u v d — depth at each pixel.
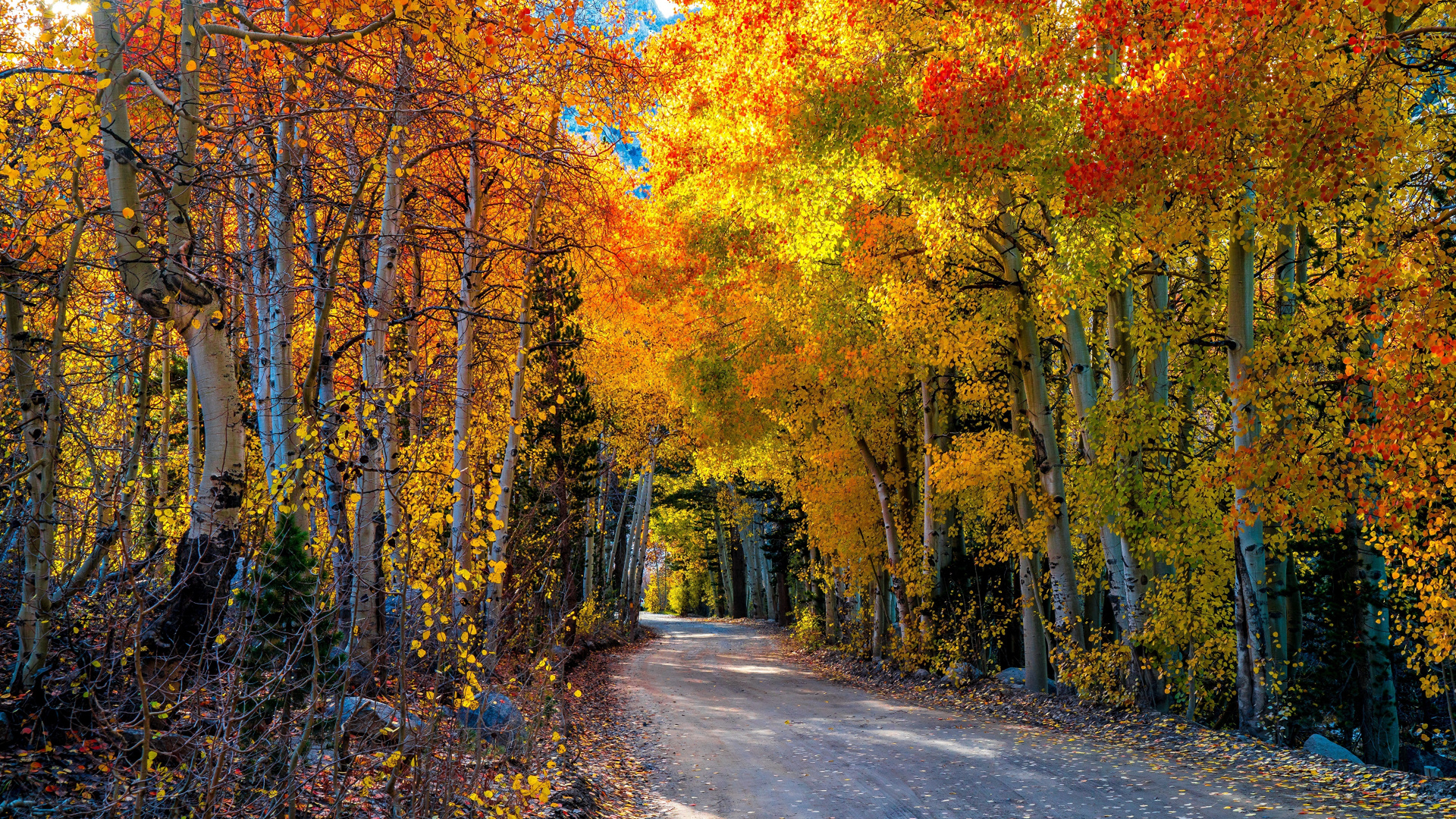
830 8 12.39
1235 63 7.83
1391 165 8.98
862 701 16.19
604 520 27.78
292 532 5.24
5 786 4.71
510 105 8.56
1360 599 12.59
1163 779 8.84
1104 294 12.27
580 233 12.65
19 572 6.81
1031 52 10.57
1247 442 10.55
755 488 35.62
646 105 10.09
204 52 6.82
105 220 7.11
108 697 5.46
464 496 9.12
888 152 10.91
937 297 13.49
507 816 5.88
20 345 6.09
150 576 6.46
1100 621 17.03
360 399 6.28
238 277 8.22
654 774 9.67
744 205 15.63
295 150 8.05
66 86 5.16
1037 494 14.66
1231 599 13.31
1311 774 8.84
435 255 13.78
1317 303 11.30
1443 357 7.09
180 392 13.04
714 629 45.06
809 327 16.81
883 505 19.92
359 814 5.70
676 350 20.34
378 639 7.22
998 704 14.98
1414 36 8.02
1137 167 8.45
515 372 13.12
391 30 7.42
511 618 9.77
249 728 4.94
